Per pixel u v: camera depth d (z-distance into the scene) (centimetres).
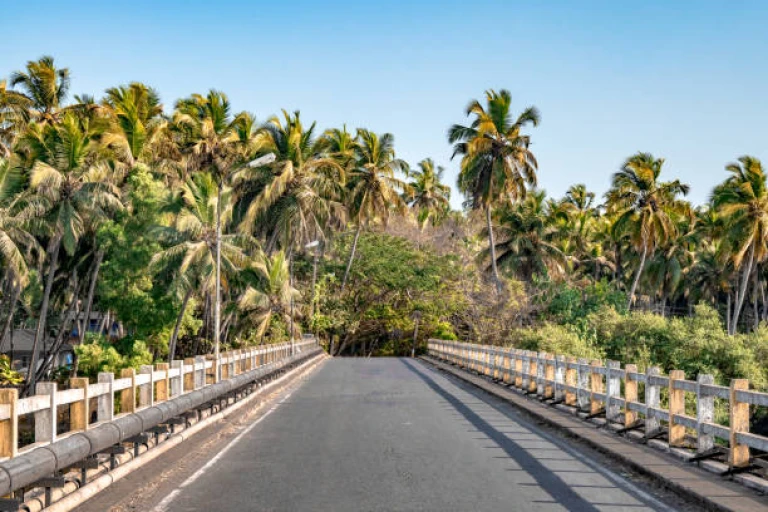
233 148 4991
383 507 899
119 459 1130
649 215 6350
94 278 4044
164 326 4038
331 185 5353
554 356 2123
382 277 7369
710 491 923
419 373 3728
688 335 4244
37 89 4412
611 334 4638
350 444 1420
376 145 6750
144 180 3906
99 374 1084
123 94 4438
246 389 2403
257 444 1430
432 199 8769
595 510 884
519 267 6794
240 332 5431
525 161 5744
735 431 1013
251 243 4522
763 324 4441
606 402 1567
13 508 782
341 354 8506
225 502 927
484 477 1090
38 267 4456
